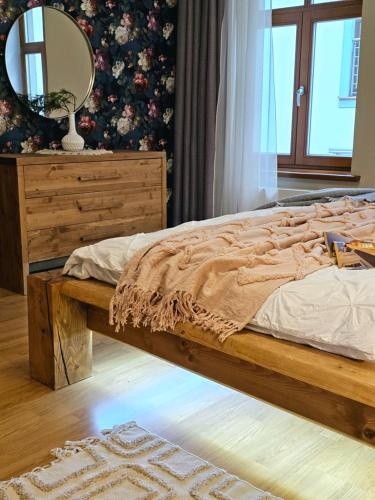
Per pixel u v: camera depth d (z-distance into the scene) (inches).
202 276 64.7
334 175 163.9
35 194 128.3
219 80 171.6
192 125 177.0
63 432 69.8
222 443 67.5
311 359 53.1
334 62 168.1
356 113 158.9
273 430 70.6
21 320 111.8
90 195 141.2
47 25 145.5
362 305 53.2
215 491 57.2
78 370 83.5
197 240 75.4
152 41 174.7
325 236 74.5
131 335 75.6
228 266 64.8
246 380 61.6
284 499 57.3
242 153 172.4
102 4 158.7
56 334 79.9
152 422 72.2
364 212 96.6
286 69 177.6
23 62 141.6
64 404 77.0
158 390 81.1
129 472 60.6
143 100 175.6
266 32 163.8
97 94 161.9
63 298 80.1
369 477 61.2
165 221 164.7
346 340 51.9
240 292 60.7
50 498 56.2
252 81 166.6
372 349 50.2
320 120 174.6
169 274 67.2
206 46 169.9
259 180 172.4
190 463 62.4
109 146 168.2
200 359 66.3
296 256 67.6
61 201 134.4
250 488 58.2
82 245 141.3
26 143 146.3
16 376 85.9
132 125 173.8
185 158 178.9
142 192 155.8
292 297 58.0
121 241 80.0
